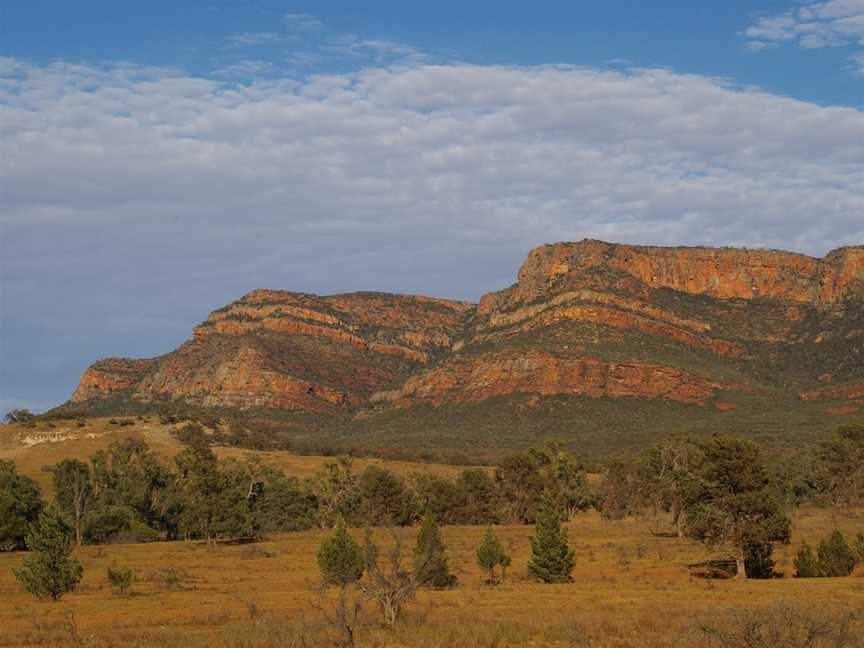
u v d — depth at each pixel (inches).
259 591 2057.1
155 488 4687.5
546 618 1443.2
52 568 1963.6
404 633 1293.1
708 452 2393.0
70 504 4055.1
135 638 1341.0
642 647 1187.9
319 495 4891.7
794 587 1985.7
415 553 2065.7
